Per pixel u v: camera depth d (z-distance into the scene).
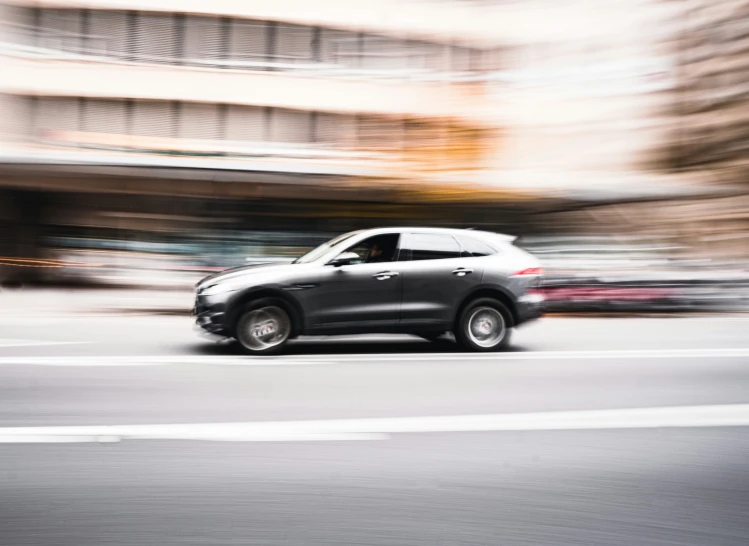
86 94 20.86
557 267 15.13
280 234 15.84
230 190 15.61
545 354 8.70
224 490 3.94
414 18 22.50
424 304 8.36
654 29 21.92
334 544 3.32
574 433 5.19
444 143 22.27
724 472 4.42
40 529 3.41
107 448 4.60
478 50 22.97
